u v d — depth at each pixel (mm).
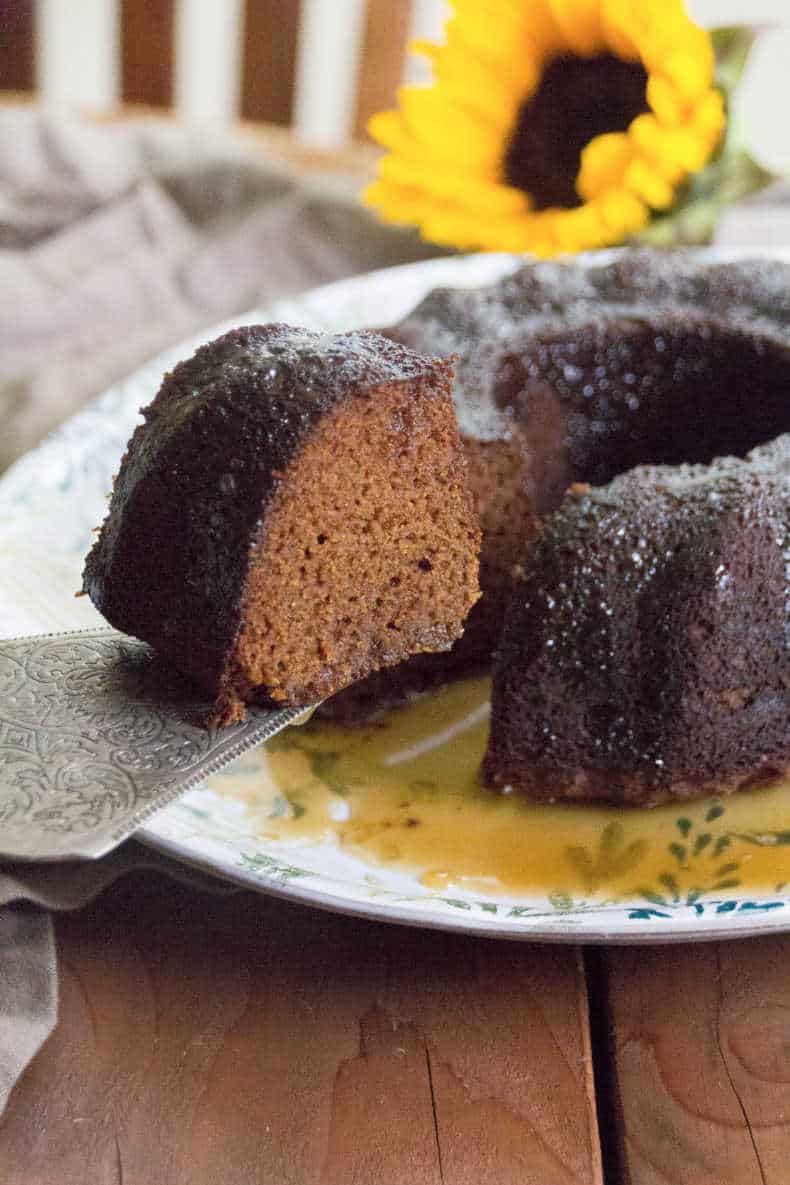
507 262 899
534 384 800
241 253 951
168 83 1238
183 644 607
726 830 663
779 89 943
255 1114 577
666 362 804
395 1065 586
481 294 809
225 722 600
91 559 639
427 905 602
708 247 867
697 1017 596
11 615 707
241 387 611
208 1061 588
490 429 748
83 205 964
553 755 678
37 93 1343
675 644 668
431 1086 582
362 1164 566
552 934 594
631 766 674
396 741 709
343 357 614
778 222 934
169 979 608
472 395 762
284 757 695
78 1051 591
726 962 609
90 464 785
